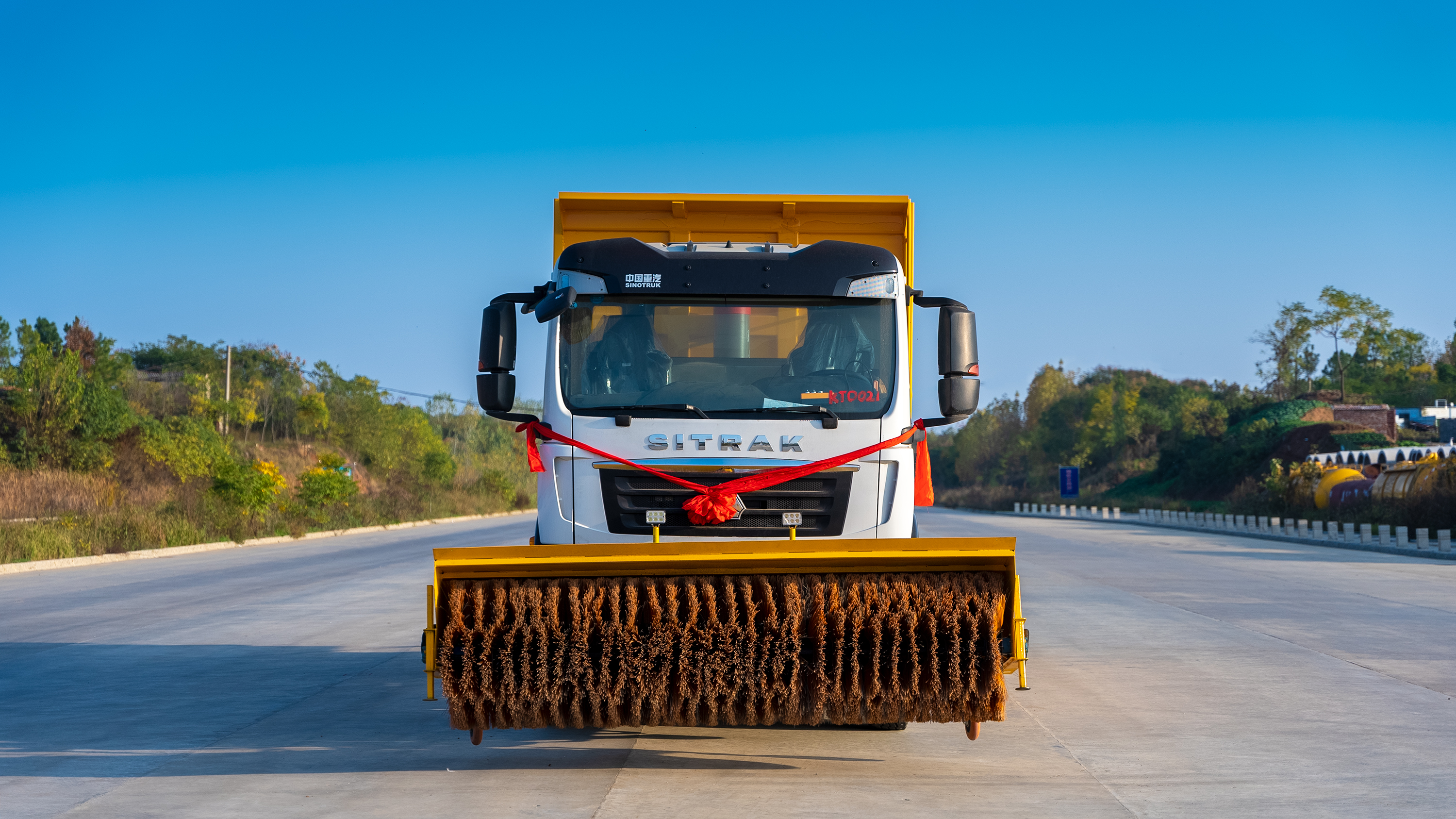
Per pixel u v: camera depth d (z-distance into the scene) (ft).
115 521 89.04
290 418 186.91
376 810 18.01
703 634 18.88
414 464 198.08
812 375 22.53
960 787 19.39
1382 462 142.82
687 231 26.37
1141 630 40.40
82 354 162.30
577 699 18.95
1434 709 26.27
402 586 58.23
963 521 176.86
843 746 22.88
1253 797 18.72
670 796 18.80
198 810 18.10
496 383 22.77
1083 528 145.28
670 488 21.72
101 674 32.01
